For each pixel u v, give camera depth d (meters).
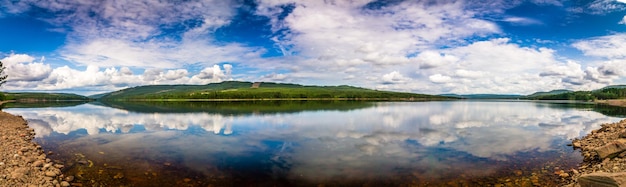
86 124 36.38
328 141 23.09
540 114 54.12
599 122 38.97
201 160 17.02
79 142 23.02
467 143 22.19
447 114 52.31
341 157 17.72
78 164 16.06
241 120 40.38
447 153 18.73
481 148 20.27
